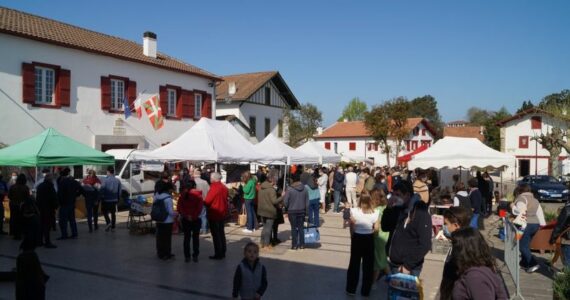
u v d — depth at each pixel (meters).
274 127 35.41
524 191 8.41
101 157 12.47
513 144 44.56
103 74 19.66
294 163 16.77
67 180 10.80
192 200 8.51
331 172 18.67
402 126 41.59
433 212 13.73
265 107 34.28
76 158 11.89
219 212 8.73
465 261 3.05
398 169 21.88
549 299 6.43
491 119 60.66
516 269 6.53
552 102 40.47
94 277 7.46
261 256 9.10
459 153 15.18
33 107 16.88
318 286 7.03
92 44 19.67
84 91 18.83
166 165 19.23
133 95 21.03
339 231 12.45
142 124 21.58
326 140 57.03
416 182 11.09
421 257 5.40
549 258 8.94
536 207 8.15
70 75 18.22
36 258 5.13
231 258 8.90
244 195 12.15
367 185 14.51
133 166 17.86
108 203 12.06
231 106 31.53
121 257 8.91
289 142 39.25
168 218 8.67
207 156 12.31
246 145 14.27
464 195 10.56
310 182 12.81
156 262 8.52
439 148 15.73
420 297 4.89
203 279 7.37
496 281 2.95
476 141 15.89
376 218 6.49
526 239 8.07
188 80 24.47
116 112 20.30
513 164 14.79
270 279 7.42
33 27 18.00
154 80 22.27
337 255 9.25
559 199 23.48
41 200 9.64
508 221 8.05
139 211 11.52
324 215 16.31
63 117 17.97
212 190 8.75
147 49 22.47
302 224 9.84
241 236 11.38
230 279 7.37
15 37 16.27
